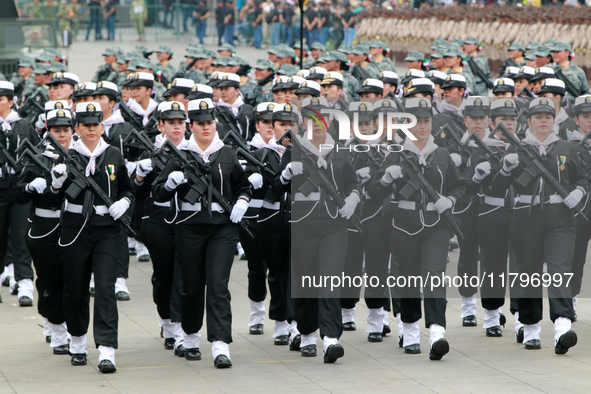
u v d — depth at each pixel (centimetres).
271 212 1612
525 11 5144
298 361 1567
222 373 1489
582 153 1633
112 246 1509
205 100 1519
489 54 5288
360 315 1922
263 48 6975
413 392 1381
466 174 1594
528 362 1557
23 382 1437
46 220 1566
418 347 1619
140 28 7138
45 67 2875
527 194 1611
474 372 1493
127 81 2298
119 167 1518
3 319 1895
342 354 1544
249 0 7038
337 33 6788
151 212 1625
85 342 1554
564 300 1602
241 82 2920
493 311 1739
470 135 1595
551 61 2955
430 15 5794
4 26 3891
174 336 1627
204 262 1531
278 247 1623
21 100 3011
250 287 1752
